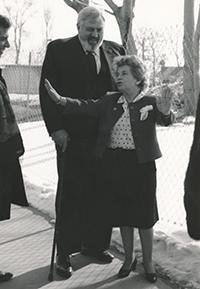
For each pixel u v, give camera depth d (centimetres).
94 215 380
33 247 423
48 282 352
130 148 341
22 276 362
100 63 376
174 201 549
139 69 335
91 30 356
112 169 345
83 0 1162
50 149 981
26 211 538
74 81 370
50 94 342
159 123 337
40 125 1317
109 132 344
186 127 1003
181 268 355
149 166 341
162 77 597
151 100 338
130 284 346
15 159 355
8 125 349
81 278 359
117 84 341
